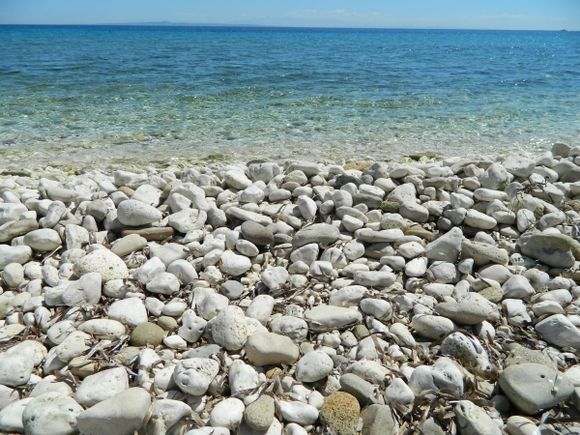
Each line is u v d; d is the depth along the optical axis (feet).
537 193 4.33
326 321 2.80
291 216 3.98
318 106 11.41
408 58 27.37
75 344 2.56
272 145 8.07
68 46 32.63
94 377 2.34
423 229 3.86
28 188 4.92
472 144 8.28
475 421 2.16
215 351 2.56
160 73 16.99
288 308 2.97
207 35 69.00
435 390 2.35
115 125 9.29
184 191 4.15
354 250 3.55
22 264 3.49
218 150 7.75
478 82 16.25
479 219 3.83
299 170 4.67
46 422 2.10
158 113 10.39
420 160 7.15
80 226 3.76
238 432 2.14
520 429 2.19
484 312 2.80
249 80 15.64
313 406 2.30
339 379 2.43
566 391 2.32
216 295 2.94
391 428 2.17
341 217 3.99
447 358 2.56
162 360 2.52
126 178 4.60
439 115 10.62
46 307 2.98
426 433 2.18
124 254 3.48
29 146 7.79
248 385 2.35
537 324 2.93
